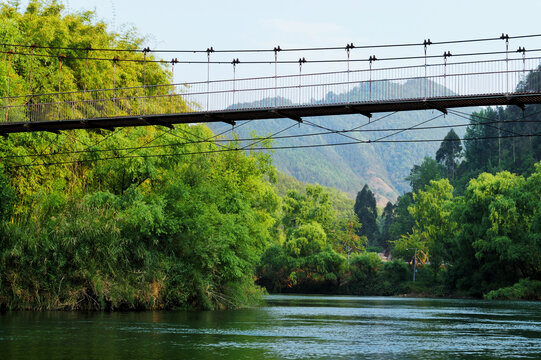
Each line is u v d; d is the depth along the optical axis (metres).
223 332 31.22
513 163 154.12
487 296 95.38
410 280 130.75
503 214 93.12
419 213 134.75
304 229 139.25
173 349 24.12
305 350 24.75
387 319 44.50
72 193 45.12
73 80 51.81
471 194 101.88
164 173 48.41
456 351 25.34
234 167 58.97
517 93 29.34
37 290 40.72
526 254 89.94
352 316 47.62
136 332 29.88
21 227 41.44
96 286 41.06
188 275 46.19
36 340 25.95
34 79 48.84
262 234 56.59
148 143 48.47
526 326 38.59
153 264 43.94
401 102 31.42
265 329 33.59
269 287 140.88
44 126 38.41
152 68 62.25
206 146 54.34
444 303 78.19
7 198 41.56
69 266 41.25
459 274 109.38
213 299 49.72
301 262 135.38
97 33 56.16
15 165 43.59
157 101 58.66
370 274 136.75
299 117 34.53
